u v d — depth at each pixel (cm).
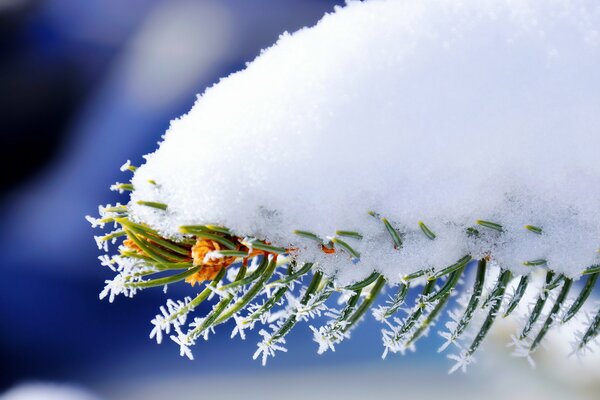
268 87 32
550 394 78
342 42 33
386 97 32
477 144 32
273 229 32
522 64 33
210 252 32
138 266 32
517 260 33
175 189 32
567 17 33
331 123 32
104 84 218
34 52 217
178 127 32
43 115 211
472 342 33
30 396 145
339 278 33
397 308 33
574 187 32
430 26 33
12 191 201
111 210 32
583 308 34
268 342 33
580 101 32
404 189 32
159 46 224
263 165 32
